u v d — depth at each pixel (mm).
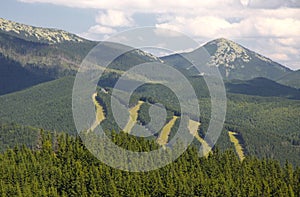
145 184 138875
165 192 139125
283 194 153125
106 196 137500
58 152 156625
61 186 143750
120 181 138375
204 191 142500
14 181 144500
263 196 151750
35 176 146500
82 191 140000
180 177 143500
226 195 144000
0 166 148000
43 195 137000
